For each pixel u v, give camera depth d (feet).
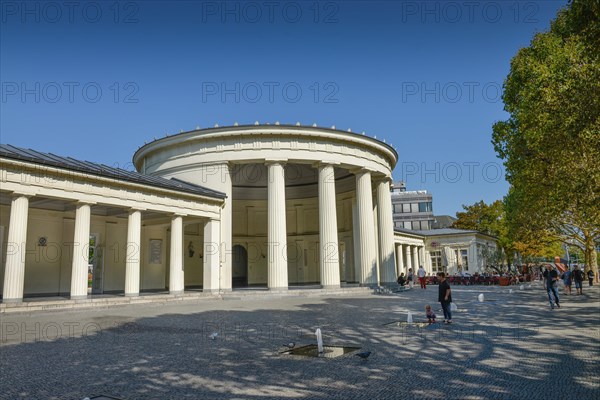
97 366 30.25
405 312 62.03
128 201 83.05
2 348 36.88
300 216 152.25
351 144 111.65
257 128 104.01
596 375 26.00
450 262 209.56
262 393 23.76
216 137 105.60
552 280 64.95
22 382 26.25
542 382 24.76
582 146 56.24
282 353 34.24
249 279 145.79
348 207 140.56
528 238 141.28
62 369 29.40
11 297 64.23
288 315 59.82
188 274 125.39
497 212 218.38
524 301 77.87
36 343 39.22
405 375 26.84
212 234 100.17
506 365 28.81
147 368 29.60
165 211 89.92
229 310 68.23
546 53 83.46
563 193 69.82
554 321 49.70
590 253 134.72
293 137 105.70
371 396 22.90
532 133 73.31
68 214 91.76
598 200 61.05
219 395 23.50
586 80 48.98
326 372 28.04
